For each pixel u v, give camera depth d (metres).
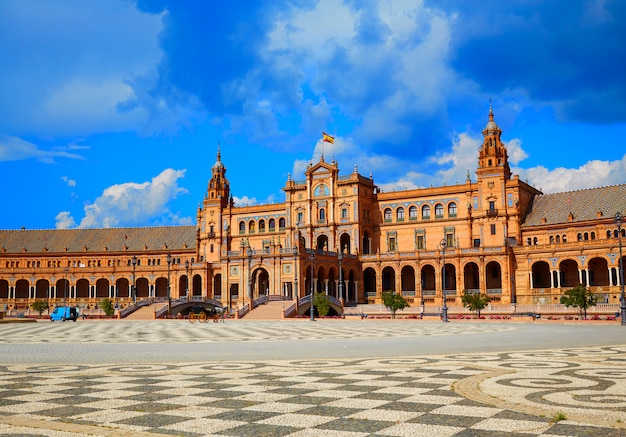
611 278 105.06
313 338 49.44
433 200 134.62
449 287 129.88
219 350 37.41
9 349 40.00
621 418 14.76
